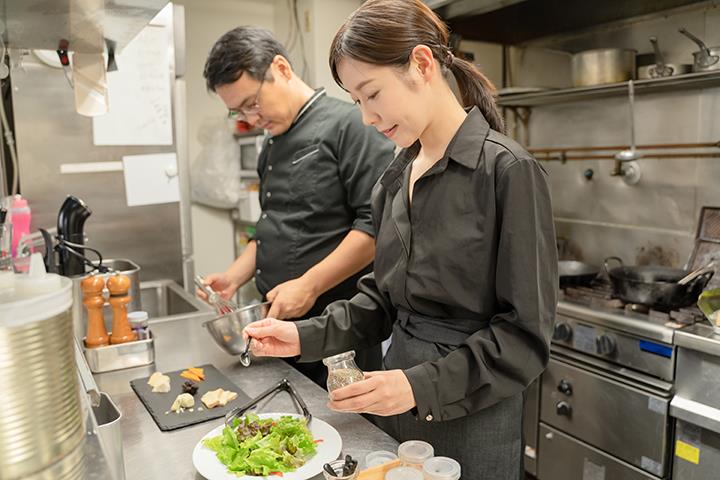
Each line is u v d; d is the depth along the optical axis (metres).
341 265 1.51
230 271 1.87
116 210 2.24
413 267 1.06
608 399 2.01
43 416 0.56
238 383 1.27
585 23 2.67
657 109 2.38
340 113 1.66
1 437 0.54
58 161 2.11
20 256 1.12
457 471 0.81
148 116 2.26
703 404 1.78
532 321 0.92
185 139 2.37
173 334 1.62
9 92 1.99
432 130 1.02
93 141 2.16
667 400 1.84
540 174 0.95
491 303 1.00
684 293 1.92
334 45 0.95
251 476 0.85
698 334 1.78
